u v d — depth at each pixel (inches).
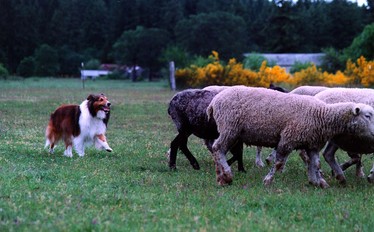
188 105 420.8
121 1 4084.6
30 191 309.6
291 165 467.2
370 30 2143.2
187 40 3075.8
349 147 382.3
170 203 295.9
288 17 3321.9
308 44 3533.5
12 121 743.7
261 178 398.9
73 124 470.6
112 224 245.4
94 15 4207.7
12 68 3398.1
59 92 1555.1
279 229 248.1
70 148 471.5
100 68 3659.0
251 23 4116.6
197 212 277.0
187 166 447.2
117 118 856.9
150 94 1578.5
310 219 274.1
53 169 393.7
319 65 2407.7
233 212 280.7
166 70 2709.2
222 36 3036.4
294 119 349.1
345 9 3580.2
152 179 370.9
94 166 416.8
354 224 265.1
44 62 3280.0
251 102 356.8
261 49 3612.2
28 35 3528.5
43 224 240.5
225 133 364.5
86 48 4082.2
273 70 1664.6
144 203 293.3
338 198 327.0
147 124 784.3
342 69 2290.8
